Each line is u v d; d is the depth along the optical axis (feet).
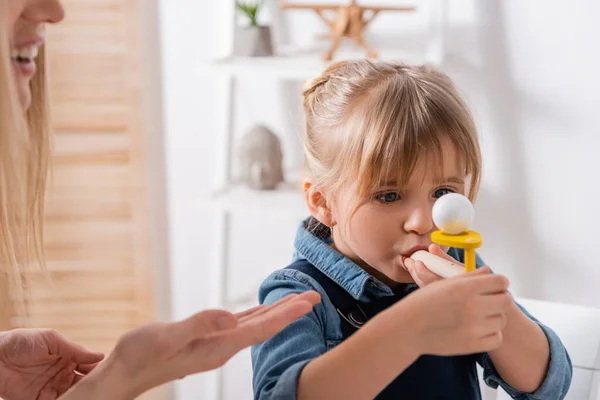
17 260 3.31
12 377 2.98
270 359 2.73
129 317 6.50
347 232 3.08
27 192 3.21
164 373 2.34
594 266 5.52
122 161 6.23
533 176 5.52
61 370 3.06
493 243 5.68
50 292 6.44
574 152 5.41
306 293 2.47
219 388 6.29
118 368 2.33
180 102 6.13
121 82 6.08
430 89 3.08
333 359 2.33
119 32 6.00
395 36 5.62
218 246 6.01
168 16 6.00
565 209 5.50
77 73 6.07
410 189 2.94
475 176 3.12
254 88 5.97
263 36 5.47
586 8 5.23
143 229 6.35
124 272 6.42
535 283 5.66
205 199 5.56
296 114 5.93
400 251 2.95
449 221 2.36
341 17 5.24
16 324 6.40
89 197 6.29
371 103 3.05
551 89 5.38
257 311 2.51
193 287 6.44
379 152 2.93
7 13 2.35
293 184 5.75
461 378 3.28
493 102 5.50
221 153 5.86
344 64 3.50
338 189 3.11
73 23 5.98
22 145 2.57
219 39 5.93
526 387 3.00
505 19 5.38
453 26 5.47
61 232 6.36
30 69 2.78
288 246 6.21
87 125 6.15
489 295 2.22
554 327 3.72
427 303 2.23
